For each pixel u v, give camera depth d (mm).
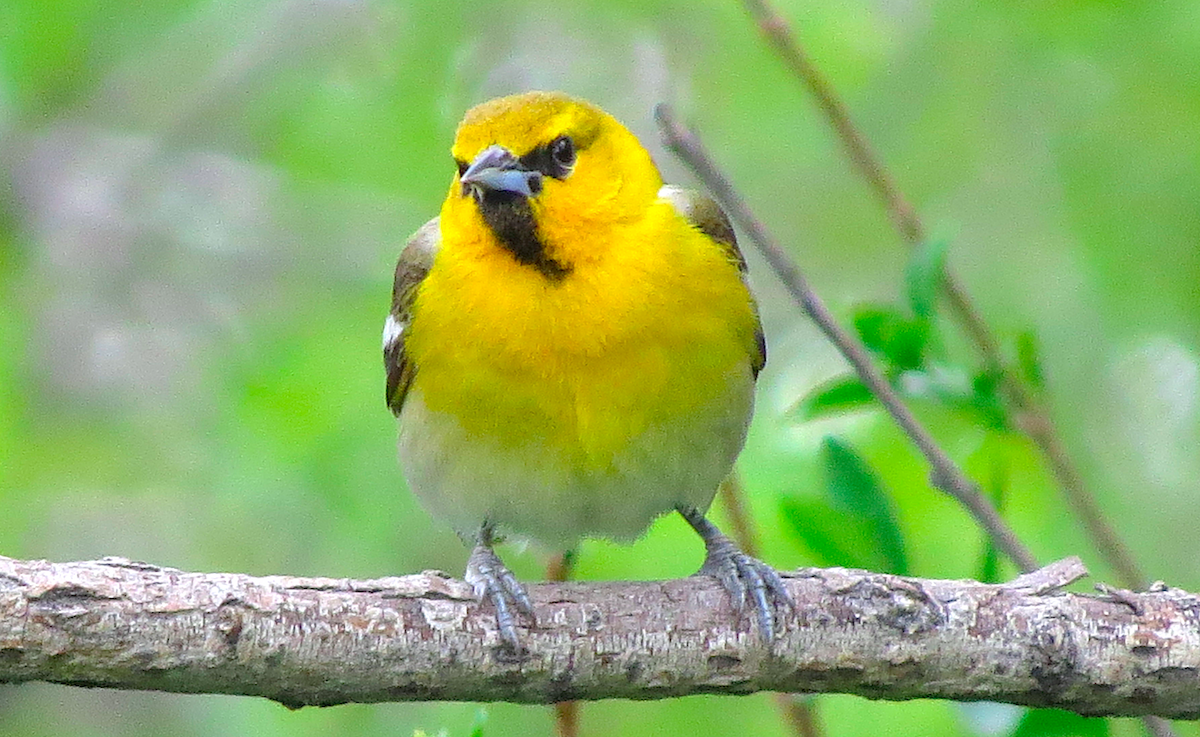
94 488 15750
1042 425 8430
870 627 7535
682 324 8484
